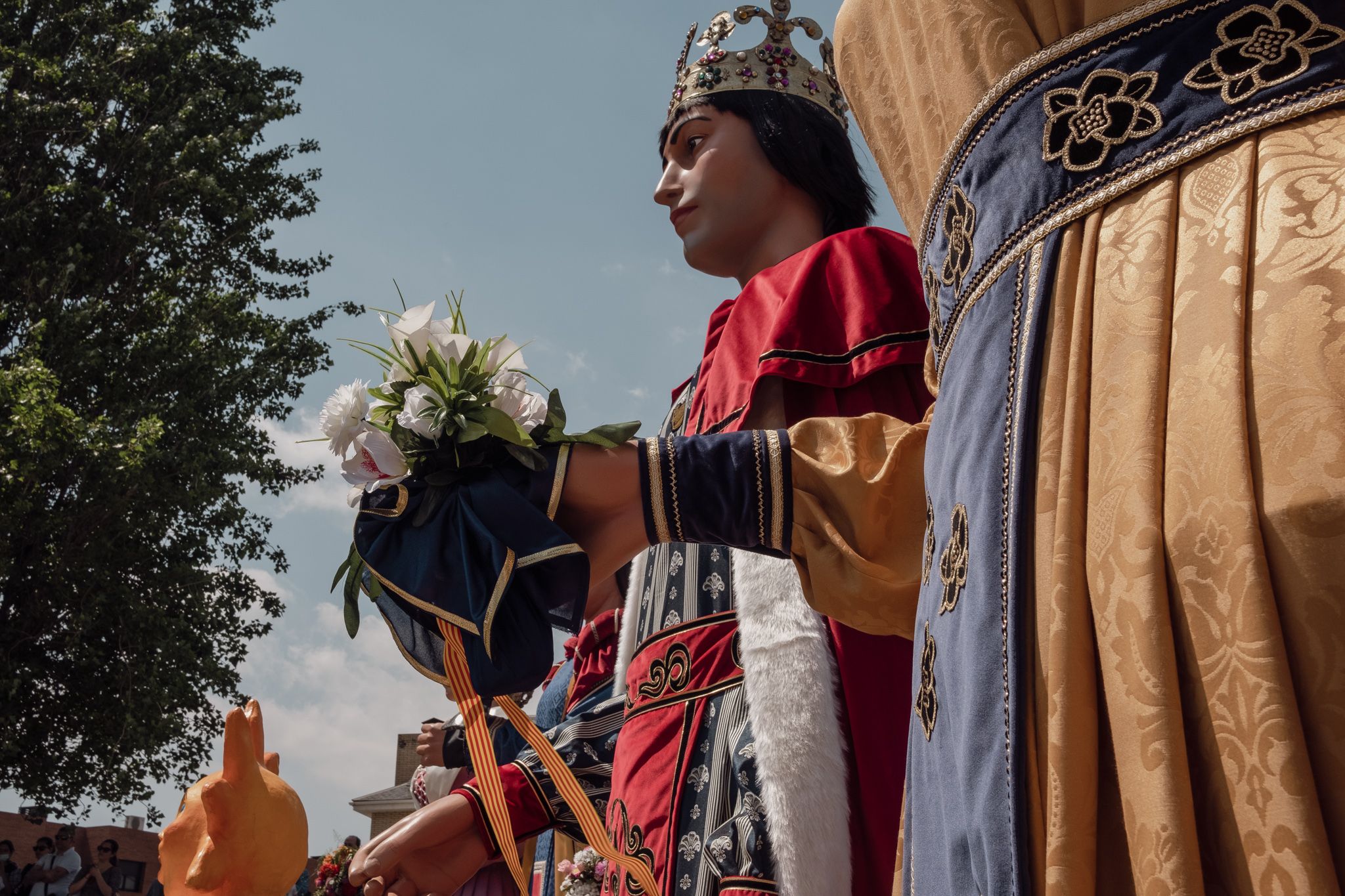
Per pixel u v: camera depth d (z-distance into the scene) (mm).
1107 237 1230
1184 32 1235
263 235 23031
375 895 2234
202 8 24234
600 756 2508
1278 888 903
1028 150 1331
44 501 18812
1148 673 1019
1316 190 1078
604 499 1653
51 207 20094
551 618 1590
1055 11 1357
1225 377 1045
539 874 3533
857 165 2684
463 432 1576
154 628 18875
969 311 1386
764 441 1710
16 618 18500
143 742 18156
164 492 19078
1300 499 963
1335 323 1007
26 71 20891
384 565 1576
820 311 2158
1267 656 949
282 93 24297
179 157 21312
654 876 2029
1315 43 1155
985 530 1229
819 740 1911
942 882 1237
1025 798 1101
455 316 1748
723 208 2609
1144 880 983
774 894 1865
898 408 2107
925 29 1540
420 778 4066
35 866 18156
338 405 1676
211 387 20297
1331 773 923
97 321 20375
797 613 2008
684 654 2189
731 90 2643
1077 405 1188
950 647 1282
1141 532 1062
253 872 1598
